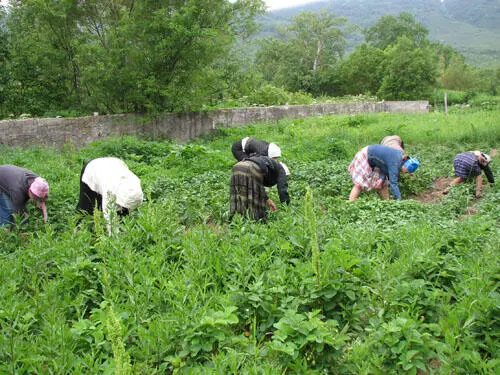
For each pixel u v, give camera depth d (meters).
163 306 3.86
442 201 7.71
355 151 12.60
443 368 3.05
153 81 14.32
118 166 5.66
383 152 7.66
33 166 9.83
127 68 14.23
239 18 15.95
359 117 18.45
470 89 59.38
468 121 16.14
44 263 4.62
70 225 5.23
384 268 4.13
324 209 7.26
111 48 14.30
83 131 13.55
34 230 6.25
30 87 15.27
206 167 10.53
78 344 3.38
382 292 3.76
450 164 10.91
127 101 15.13
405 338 3.17
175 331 3.39
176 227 5.45
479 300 3.47
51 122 12.78
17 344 3.25
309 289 3.78
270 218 6.35
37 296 3.91
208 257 4.51
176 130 15.88
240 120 18.48
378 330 3.36
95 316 3.63
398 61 47.12
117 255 4.43
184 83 15.27
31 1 13.91
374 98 35.03
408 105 29.69
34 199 6.20
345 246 4.75
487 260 4.22
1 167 6.19
